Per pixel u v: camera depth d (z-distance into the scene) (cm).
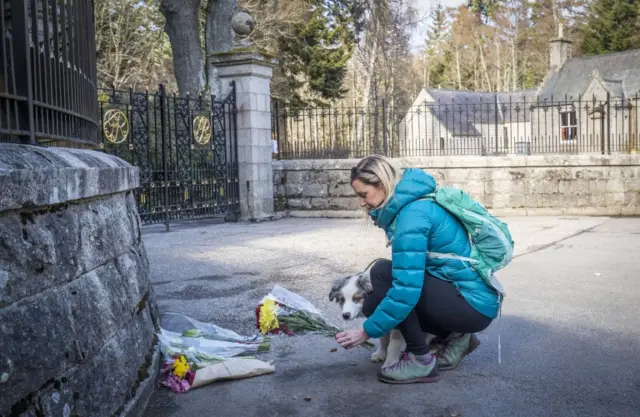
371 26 3906
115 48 3412
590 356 391
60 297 239
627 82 4791
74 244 259
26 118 285
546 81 5500
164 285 634
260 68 1277
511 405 313
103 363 265
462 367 374
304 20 3641
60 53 342
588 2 7769
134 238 368
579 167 1371
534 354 397
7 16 299
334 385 348
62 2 341
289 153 1497
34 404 208
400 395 331
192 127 1173
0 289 199
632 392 328
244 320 494
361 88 4928
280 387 347
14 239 213
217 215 1287
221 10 2031
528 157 1368
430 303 337
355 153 1502
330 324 455
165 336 395
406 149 1573
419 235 321
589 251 841
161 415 309
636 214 1376
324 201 1377
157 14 3453
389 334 375
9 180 204
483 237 331
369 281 339
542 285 616
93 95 436
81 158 295
